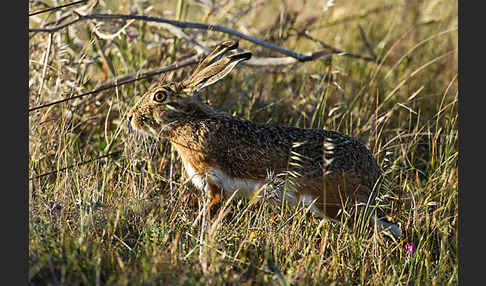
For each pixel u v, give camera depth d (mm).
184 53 13555
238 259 8570
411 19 17016
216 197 10164
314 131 10008
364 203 9719
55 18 13188
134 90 12406
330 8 16922
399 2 17578
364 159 9789
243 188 10055
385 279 8602
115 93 12023
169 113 10141
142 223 9164
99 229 8906
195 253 8477
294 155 9695
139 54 13547
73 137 11516
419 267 9094
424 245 9383
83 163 9961
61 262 7789
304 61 12672
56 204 9320
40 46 11789
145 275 7414
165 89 10156
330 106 12992
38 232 8508
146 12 13297
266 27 15547
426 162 12102
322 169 9641
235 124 9984
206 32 13836
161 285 7398
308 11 17000
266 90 13602
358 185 9695
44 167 10500
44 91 11586
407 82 14086
